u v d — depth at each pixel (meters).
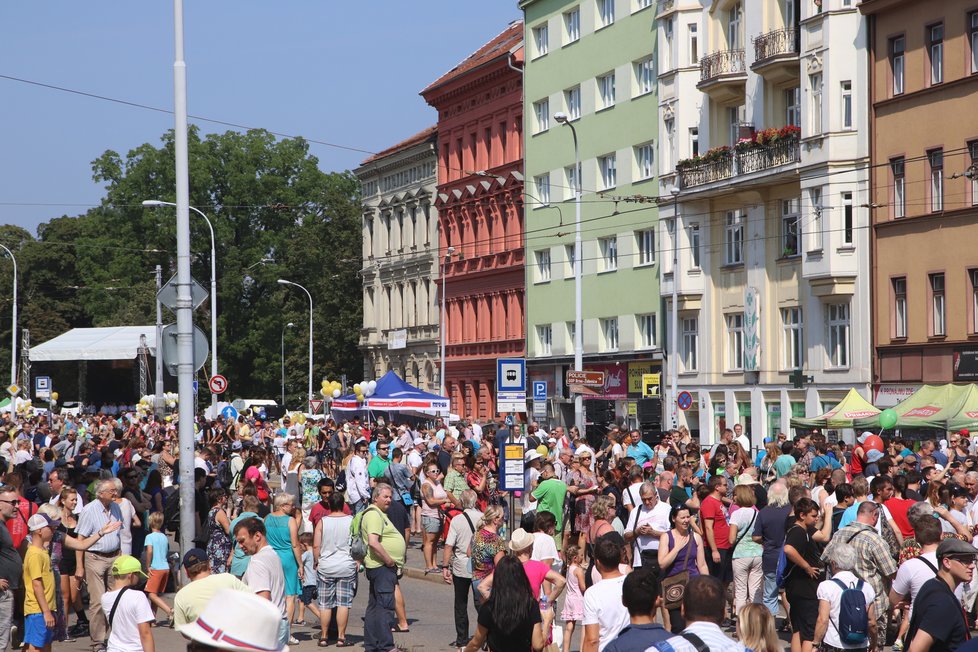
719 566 20.09
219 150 109.81
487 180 81.25
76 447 41.03
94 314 109.12
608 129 67.50
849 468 30.77
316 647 19.52
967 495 21.16
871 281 48.03
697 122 59.69
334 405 57.91
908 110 46.38
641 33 64.38
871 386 48.03
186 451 22.77
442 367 81.81
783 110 53.28
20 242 131.88
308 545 20.42
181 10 23.66
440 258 88.19
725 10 57.34
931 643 10.61
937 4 45.19
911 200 46.44
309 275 111.19
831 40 48.88
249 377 114.50
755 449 54.12
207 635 5.74
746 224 55.31
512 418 31.98
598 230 68.56
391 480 31.11
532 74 75.19
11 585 16.36
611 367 66.69
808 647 15.69
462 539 18.95
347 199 112.62
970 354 43.84
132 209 108.06
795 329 52.66
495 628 12.41
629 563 18.28
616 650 9.38
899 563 18.03
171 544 29.94
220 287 108.75
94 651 18.75
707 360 58.25
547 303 74.19
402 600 20.91
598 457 34.62
